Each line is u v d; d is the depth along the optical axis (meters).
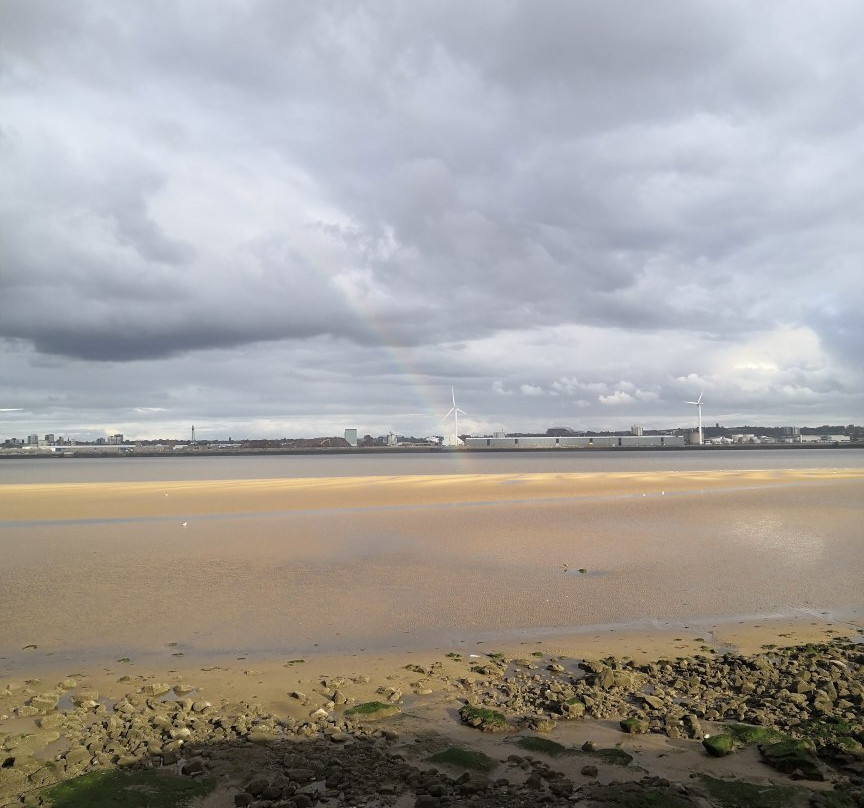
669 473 69.38
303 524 30.64
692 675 11.88
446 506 37.66
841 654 12.98
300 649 13.59
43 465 167.50
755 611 16.44
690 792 7.62
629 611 16.44
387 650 13.54
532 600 17.38
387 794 7.66
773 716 10.02
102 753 8.70
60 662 12.80
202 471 106.38
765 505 37.34
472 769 8.30
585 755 8.78
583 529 28.61
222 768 8.34
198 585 18.91
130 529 29.36
